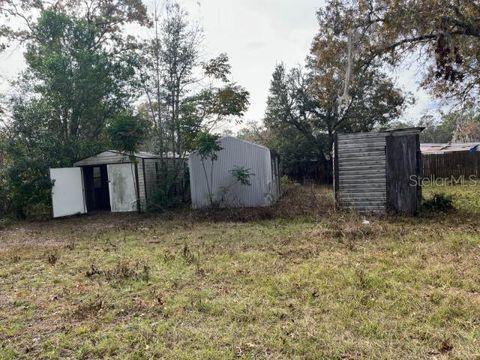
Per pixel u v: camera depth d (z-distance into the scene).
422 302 3.60
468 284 3.97
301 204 11.39
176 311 3.71
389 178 9.07
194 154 12.20
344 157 9.41
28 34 15.45
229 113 11.84
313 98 19.92
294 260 5.38
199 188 12.25
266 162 11.73
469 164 18.22
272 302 3.82
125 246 7.10
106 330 3.37
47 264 5.91
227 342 3.03
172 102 12.38
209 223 9.42
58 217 12.19
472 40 9.65
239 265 5.25
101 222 10.94
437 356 2.66
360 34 10.74
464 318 3.22
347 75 11.17
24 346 3.14
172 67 12.17
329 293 3.97
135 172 12.64
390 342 2.89
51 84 12.85
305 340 2.98
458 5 8.80
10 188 12.22
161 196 12.20
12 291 4.62
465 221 7.61
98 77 13.82
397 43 10.48
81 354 2.96
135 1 16.30
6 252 7.03
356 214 8.82
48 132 12.79
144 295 4.22
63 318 3.70
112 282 4.72
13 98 12.45
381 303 3.62
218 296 4.07
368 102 20.11
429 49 10.46
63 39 13.96
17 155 12.23
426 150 20.91
